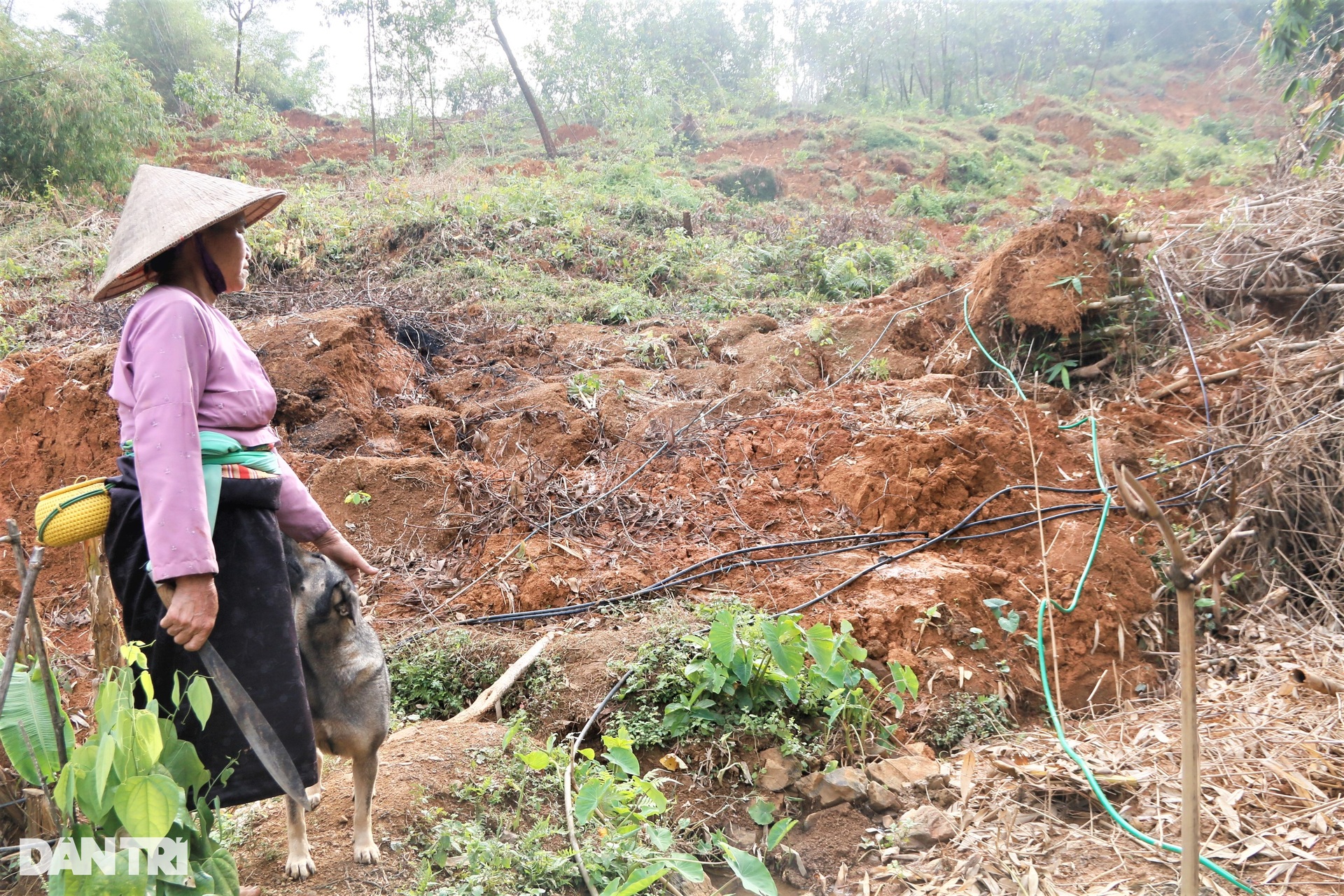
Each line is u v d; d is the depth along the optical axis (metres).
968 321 7.12
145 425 2.17
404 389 7.44
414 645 4.34
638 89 26.08
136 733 1.97
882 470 5.48
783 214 18.06
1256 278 7.12
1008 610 4.53
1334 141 8.26
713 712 3.77
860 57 34.25
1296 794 3.29
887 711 4.00
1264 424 5.55
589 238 12.40
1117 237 6.87
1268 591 4.93
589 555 5.08
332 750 2.66
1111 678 4.39
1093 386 6.72
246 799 2.37
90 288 9.56
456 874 2.87
